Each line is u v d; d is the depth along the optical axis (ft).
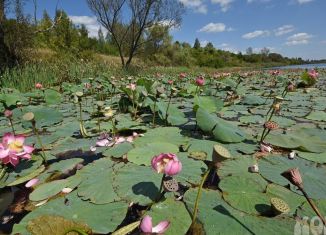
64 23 52.95
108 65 34.58
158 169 3.72
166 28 53.06
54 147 6.61
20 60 26.09
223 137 6.49
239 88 17.35
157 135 7.06
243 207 3.84
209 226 3.45
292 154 5.65
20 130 8.21
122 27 55.16
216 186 4.54
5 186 4.83
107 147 6.48
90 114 10.34
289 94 15.76
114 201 4.08
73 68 26.53
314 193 4.24
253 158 5.63
